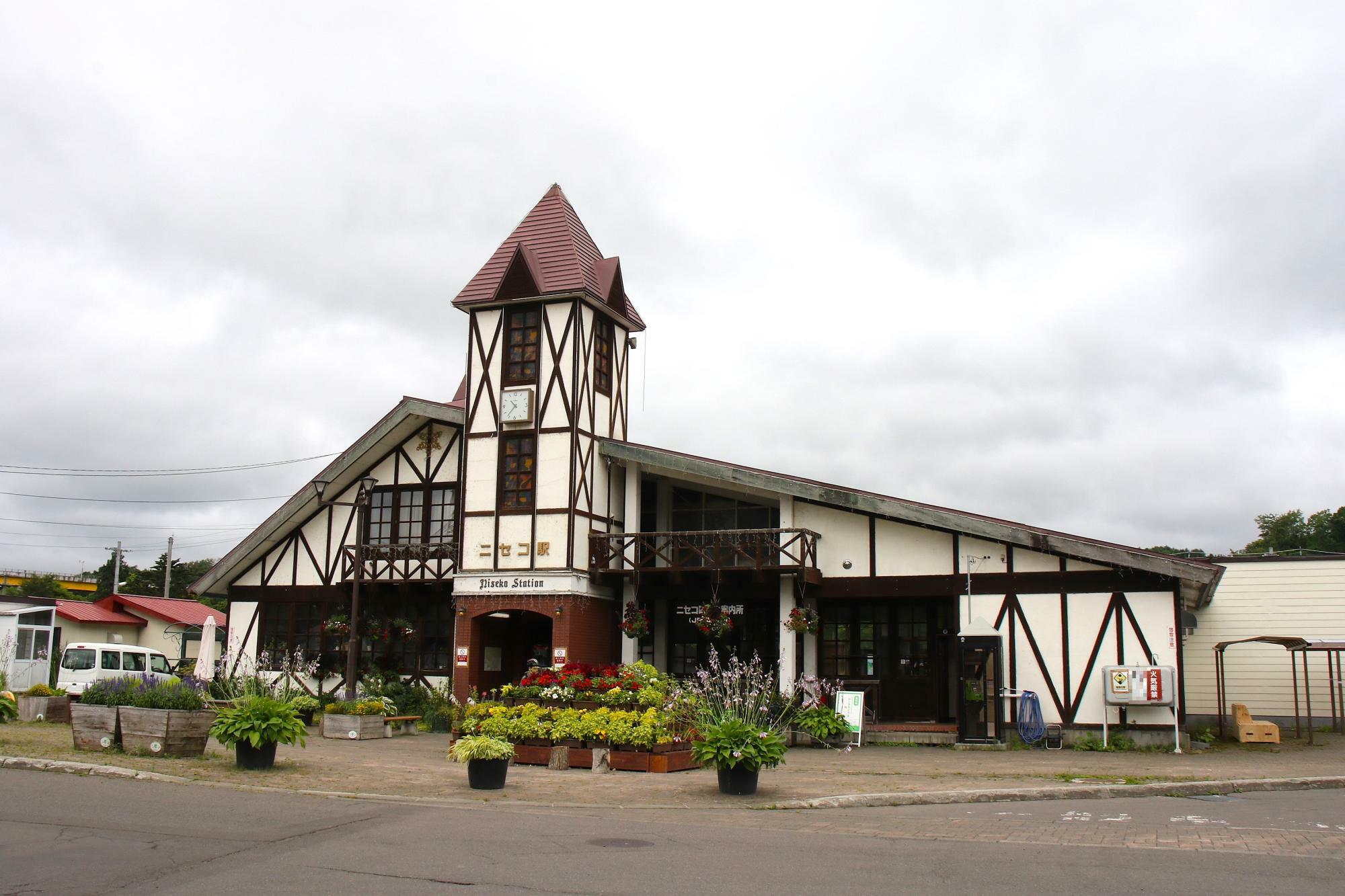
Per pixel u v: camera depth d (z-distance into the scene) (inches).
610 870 268.8
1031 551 676.7
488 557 773.9
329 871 265.1
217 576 896.3
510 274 791.1
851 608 751.7
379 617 863.7
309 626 888.9
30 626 1007.0
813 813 382.9
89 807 352.5
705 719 531.2
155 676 666.2
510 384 791.7
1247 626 802.2
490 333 804.6
